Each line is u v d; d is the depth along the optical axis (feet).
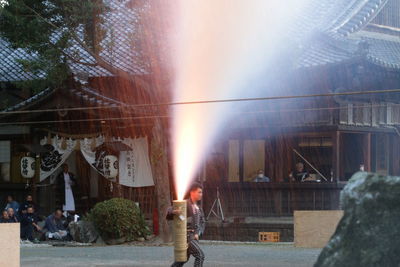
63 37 72.84
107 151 86.28
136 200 87.10
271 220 79.61
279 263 50.67
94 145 86.99
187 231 37.47
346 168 85.97
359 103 81.87
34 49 74.23
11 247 44.65
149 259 55.98
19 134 90.84
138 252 62.64
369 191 16.58
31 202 80.07
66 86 85.71
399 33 99.81
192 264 50.24
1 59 98.58
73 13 70.69
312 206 79.56
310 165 82.74
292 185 80.33
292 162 83.66
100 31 74.79
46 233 79.00
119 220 73.72
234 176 85.66
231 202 83.35
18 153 91.81
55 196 90.74
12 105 95.91
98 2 72.23
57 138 88.79
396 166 87.25
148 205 86.53
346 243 16.33
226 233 79.71
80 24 77.46
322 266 16.39
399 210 16.17
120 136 86.22
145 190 86.63
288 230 76.43
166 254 60.39
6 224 44.55
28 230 77.66
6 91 95.04
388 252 15.83
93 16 73.41
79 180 92.89
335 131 79.00
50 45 74.95
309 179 82.28
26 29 72.13
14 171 92.07
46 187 90.38
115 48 91.25
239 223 78.84
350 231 16.40
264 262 51.44
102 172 86.43
